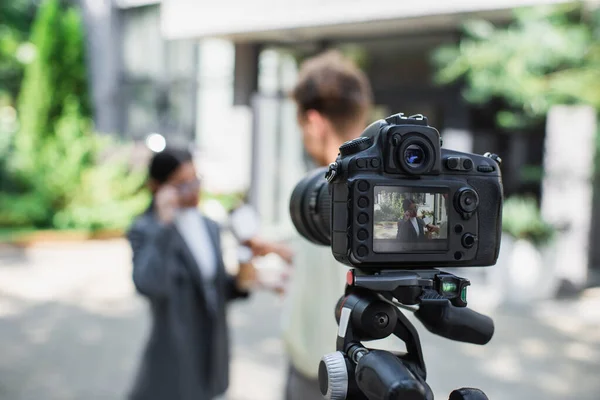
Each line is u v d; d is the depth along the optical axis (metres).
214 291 2.54
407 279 1.04
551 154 6.48
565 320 5.62
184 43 11.62
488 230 1.13
